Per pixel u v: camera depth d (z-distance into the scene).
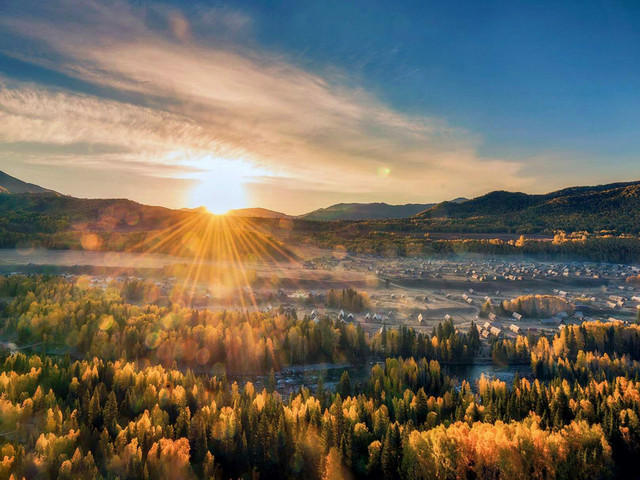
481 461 78.44
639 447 84.19
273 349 144.12
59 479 71.38
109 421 90.12
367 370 144.75
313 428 87.38
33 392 100.50
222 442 85.31
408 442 83.38
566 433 83.75
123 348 137.38
